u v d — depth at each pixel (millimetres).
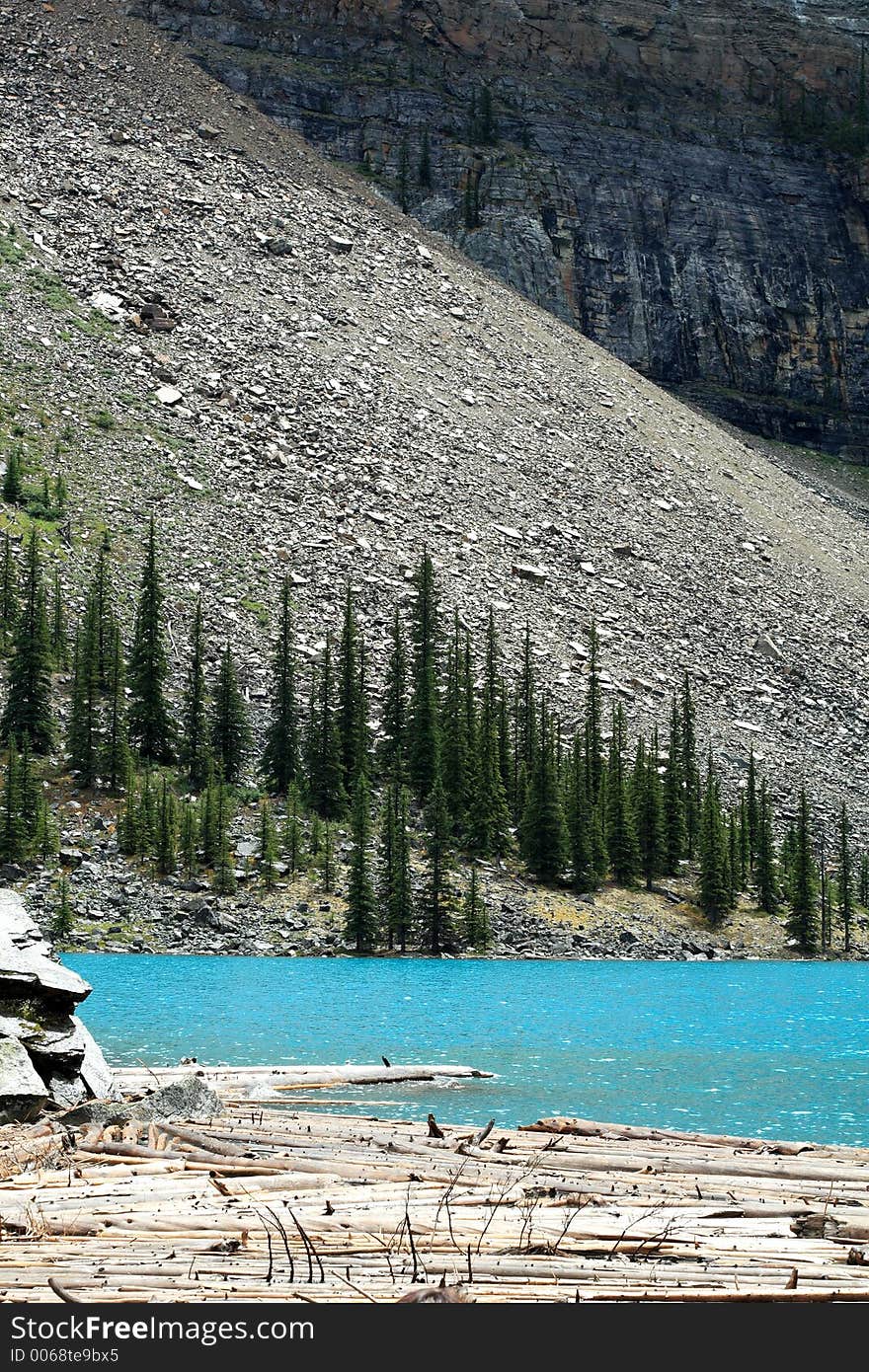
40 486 110250
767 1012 54812
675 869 95625
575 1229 16172
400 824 75312
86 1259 14648
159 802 77688
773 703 128000
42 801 74438
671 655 128750
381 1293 13547
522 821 89375
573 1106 31656
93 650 86875
